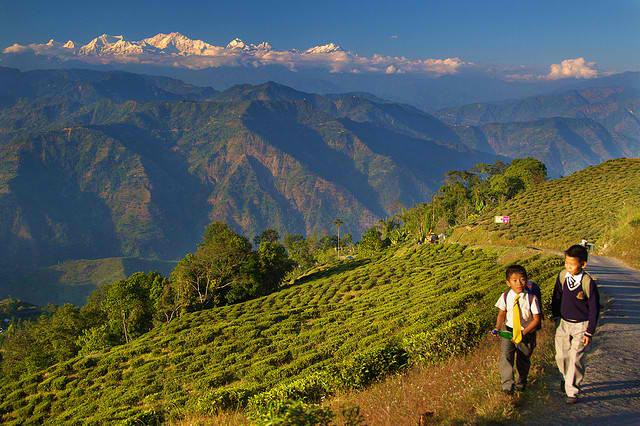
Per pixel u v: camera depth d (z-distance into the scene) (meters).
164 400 32.38
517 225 78.19
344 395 11.38
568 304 7.33
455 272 51.84
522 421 6.61
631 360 9.30
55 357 73.69
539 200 92.00
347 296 60.09
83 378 49.41
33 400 46.62
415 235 127.44
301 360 28.39
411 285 54.75
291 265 86.75
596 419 6.55
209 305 76.75
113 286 78.56
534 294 7.40
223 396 18.45
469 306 20.95
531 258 43.50
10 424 42.91
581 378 7.17
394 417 7.77
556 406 7.10
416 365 11.82
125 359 51.06
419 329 18.95
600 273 28.75
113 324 71.62
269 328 47.66
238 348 43.53
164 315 72.94
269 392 12.81
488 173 156.75
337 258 152.88
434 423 7.13
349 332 34.47
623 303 16.64
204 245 85.25
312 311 51.94
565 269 7.48
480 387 8.05
